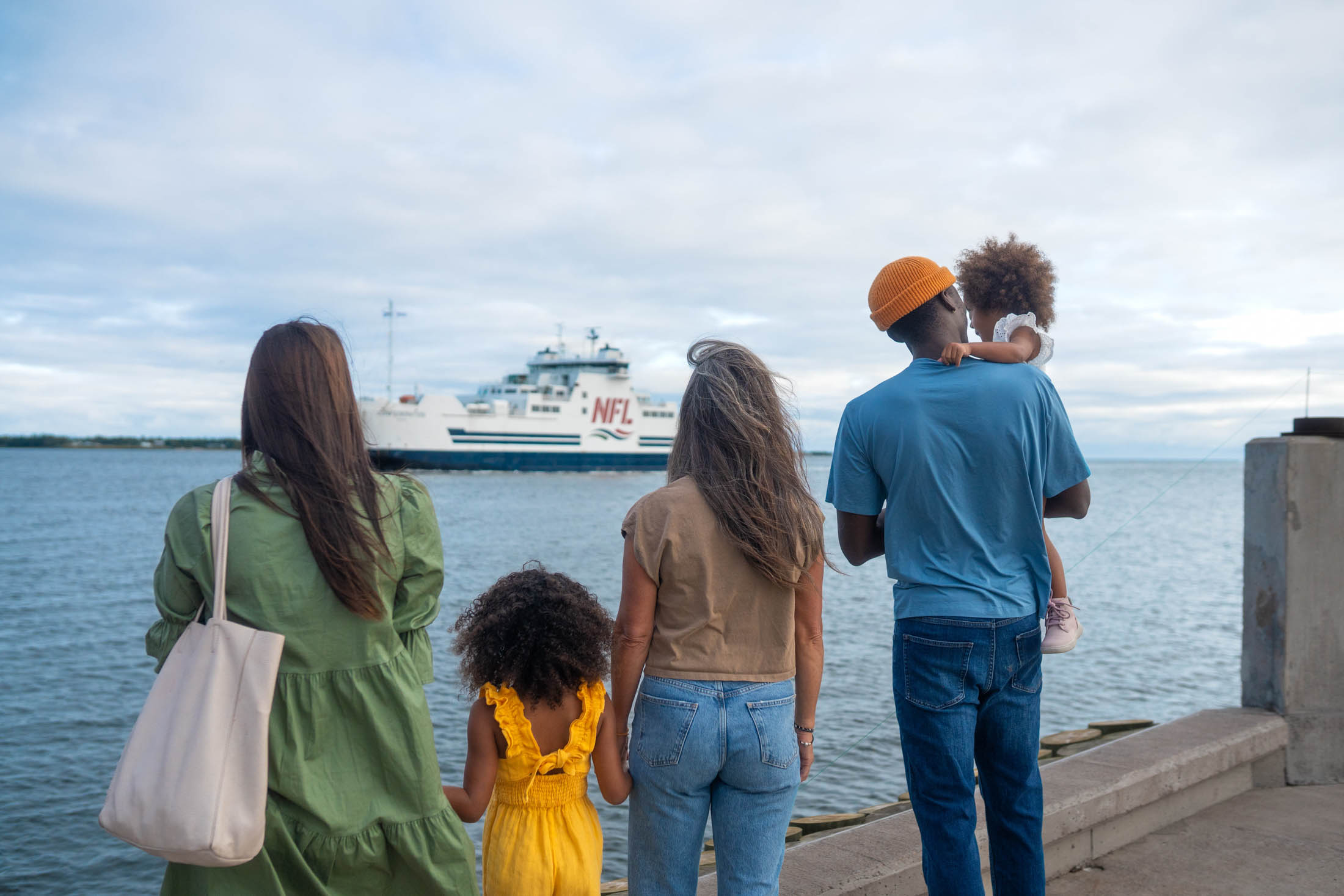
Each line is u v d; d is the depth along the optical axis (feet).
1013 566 7.06
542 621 6.41
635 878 6.73
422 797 5.49
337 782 5.36
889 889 8.70
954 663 6.89
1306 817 11.55
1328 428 12.78
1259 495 12.95
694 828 6.59
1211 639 32.68
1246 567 13.23
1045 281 8.13
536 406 236.84
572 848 6.50
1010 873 7.25
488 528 113.29
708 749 6.31
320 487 5.30
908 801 12.55
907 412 7.07
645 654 6.53
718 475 6.33
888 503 7.28
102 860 19.76
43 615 50.83
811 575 6.63
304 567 5.28
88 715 30.42
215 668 4.96
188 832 4.67
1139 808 10.85
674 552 6.29
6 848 20.15
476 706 6.48
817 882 8.47
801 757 6.93
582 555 84.74
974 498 6.95
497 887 6.44
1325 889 9.66
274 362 5.46
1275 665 12.78
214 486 5.40
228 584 5.20
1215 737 11.96
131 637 44.24
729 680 6.39
